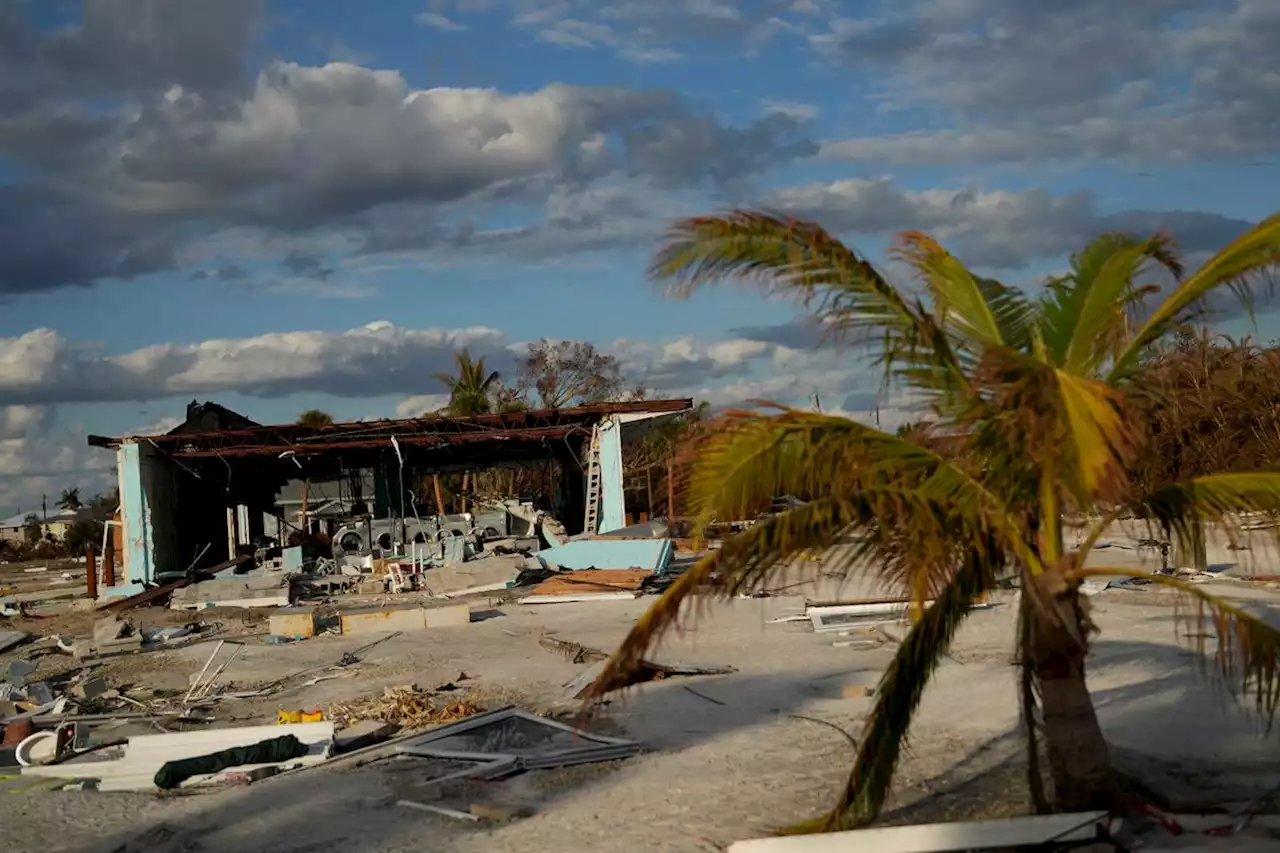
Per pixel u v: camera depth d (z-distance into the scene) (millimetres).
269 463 40812
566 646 18094
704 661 16266
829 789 9523
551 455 41688
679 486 6711
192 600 29516
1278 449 12305
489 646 19547
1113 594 21484
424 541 36688
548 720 12242
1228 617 6703
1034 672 7785
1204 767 9375
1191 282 6910
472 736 11922
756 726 12148
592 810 9273
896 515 6707
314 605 29125
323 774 10930
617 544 31250
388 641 20844
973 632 17203
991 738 10836
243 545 39906
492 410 60875
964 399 7062
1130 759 9727
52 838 9469
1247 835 7434
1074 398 5910
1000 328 7730
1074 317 7477
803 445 6680
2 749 13016
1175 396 7582
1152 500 7270
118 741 13266
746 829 8523
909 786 9414
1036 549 7484
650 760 10867
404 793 10117
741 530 7168
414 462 42531
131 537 35000
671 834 8523
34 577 56375
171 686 17297
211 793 10625
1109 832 7367
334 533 38812
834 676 14719
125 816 9992
